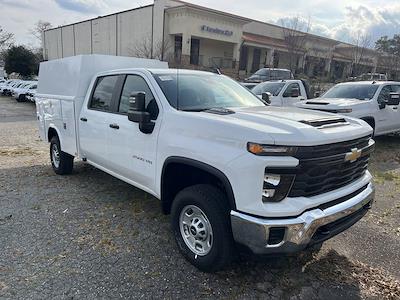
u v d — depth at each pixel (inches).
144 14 1365.7
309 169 110.0
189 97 153.6
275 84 449.1
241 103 167.0
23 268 129.0
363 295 120.0
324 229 117.9
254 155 107.6
